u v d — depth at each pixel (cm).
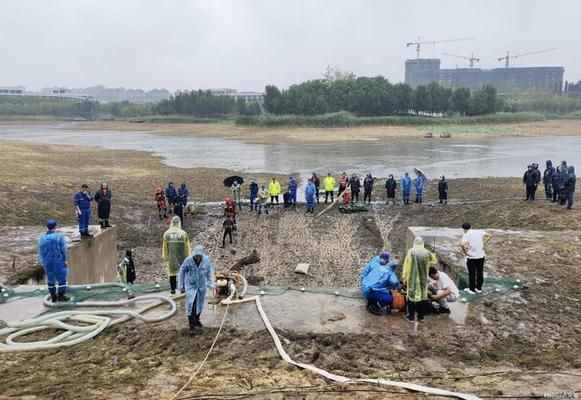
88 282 1488
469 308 1023
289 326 924
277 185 2689
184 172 3797
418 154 5188
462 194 2888
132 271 1460
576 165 4225
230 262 1838
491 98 10544
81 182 3095
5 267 1306
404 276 947
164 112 13538
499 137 7569
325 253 1942
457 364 805
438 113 11106
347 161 4606
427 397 685
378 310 980
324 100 10262
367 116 10562
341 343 866
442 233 1689
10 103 16625
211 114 13062
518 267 1306
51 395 685
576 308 1037
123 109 15950
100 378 739
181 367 773
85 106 16925
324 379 738
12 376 750
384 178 3556
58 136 8181
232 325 927
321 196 2903
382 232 2197
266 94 10775
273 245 2048
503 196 2725
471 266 1077
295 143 6656
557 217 2027
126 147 6047
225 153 5378
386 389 709
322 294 1089
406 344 867
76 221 2145
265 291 1101
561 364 808
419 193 2667
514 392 701
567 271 1270
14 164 3728
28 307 1022
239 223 2378
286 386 713
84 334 895
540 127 9369
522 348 868
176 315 972
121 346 852
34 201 2220
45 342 860
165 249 1042
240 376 741
